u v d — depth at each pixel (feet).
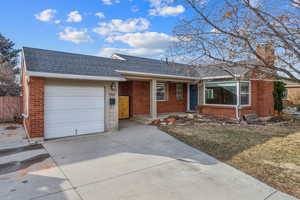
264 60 12.65
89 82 25.80
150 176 12.39
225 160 15.52
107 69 28.32
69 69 23.59
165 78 37.37
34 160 15.42
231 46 13.25
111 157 16.25
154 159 15.76
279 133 25.43
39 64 22.27
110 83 27.68
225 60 14.20
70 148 18.95
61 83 23.50
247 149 18.33
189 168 13.82
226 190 10.53
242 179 11.96
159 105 42.93
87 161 15.23
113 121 28.02
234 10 11.85
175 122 34.50
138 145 20.22
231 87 37.09
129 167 13.96
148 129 29.40
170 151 18.06
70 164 14.53
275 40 11.66
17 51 82.28
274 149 18.08
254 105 39.50
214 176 12.41
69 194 10.05
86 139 22.91
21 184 11.19
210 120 36.45
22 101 36.29
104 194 10.07
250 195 9.99
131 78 32.48
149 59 47.34
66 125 24.02
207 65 15.69
